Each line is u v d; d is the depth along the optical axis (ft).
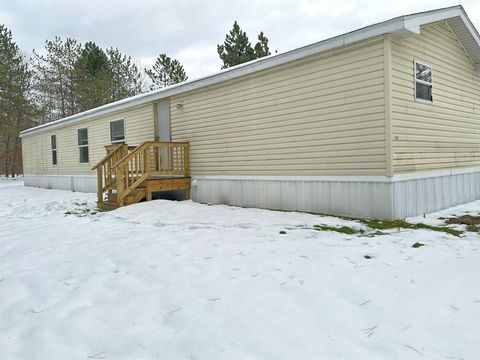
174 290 9.89
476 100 27.48
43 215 25.16
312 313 8.21
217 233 16.74
